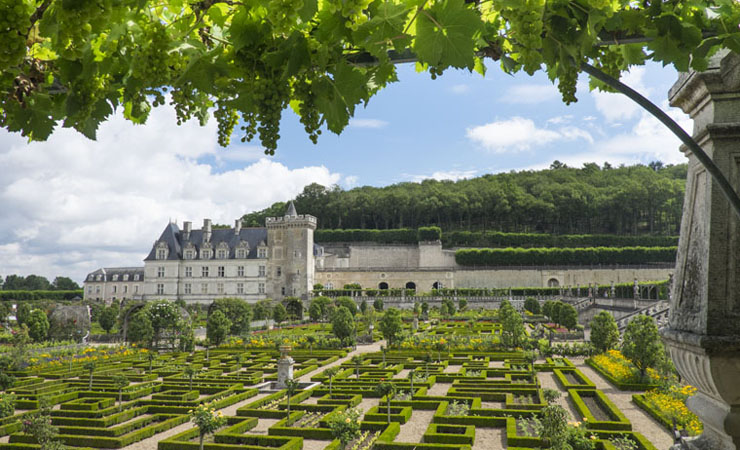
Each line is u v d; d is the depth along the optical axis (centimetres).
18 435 2009
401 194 15362
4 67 236
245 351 4875
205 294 10225
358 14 264
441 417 2248
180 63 287
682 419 2020
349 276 11575
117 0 241
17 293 12206
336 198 16100
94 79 294
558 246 13388
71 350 4650
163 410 2528
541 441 1886
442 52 275
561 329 6194
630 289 7906
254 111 302
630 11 338
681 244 586
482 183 16562
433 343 4741
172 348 4984
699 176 545
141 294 11838
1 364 3625
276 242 10275
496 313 8762
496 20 350
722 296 498
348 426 1808
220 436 2067
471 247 13312
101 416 2453
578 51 317
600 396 2536
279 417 2452
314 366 3878
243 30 286
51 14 244
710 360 484
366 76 310
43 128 326
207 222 10481
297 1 253
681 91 550
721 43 345
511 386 2914
